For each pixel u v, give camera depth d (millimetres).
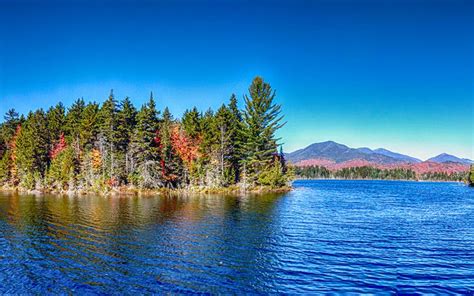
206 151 70750
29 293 14477
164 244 22547
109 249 21141
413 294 14930
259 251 21281
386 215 38469
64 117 82625
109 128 66750
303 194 67625
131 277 16438
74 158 67250
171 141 69000
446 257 20609
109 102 66750
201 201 48188
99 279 16125
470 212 42781
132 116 72062
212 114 90750
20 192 64500
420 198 66312
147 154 62281
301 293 14891
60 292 14609
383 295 14805
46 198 51594
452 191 96062
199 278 16453
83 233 25453
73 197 53469
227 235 25484
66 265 18016
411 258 20297
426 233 27641
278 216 35062
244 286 15570
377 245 23234
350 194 75188
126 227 27891
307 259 19734
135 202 46156
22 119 91188
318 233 26828
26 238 23656
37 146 71375
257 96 72750
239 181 73000
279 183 72812
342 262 19281
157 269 17625
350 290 15289
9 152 79312
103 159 64062
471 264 19266
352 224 31359
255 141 70875
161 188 63062
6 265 17891
